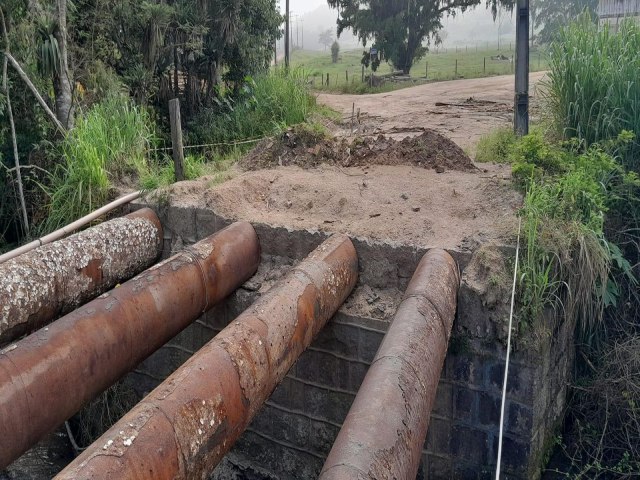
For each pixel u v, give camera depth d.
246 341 3.79
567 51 7.32
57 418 3.73
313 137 8.06
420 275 4.68
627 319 6.01
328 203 6.46
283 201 6.73
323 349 5.41
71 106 9.77
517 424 4.66
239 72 15.52
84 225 7.21
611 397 5.44
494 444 4.77
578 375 5.84
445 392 4.92
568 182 5.67
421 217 5.86
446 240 5.39
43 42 9.73
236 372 3.58
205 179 7.59
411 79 34.66
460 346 4.82
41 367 3.65
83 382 3.92
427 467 5.02
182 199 6.86
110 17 12.55
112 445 2.75
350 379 5.34
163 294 4.76
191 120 14.30
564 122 7.23
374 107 16.34
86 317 4.12
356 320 5.24
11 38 9.72
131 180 8.30
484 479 4.82
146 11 12.84
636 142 6.71
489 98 17.03
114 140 8.70
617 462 5.31
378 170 7.40
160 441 2.91
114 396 6.71
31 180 9.00
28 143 9.59
